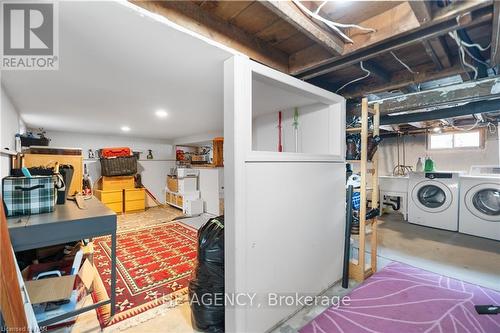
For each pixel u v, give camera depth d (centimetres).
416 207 429
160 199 652
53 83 190
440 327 162
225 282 150
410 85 225
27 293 131
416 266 259
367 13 137
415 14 119
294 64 181
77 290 171
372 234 245
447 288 212
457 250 306
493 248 313
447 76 200
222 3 121
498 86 176
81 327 164
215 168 506
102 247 314
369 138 241
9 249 101
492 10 116
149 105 271
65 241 148
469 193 370
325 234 212
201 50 136
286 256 175
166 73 171
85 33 117
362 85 249
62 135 510
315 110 243
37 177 166
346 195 238
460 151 483
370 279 231
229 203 145
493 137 446
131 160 543
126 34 118
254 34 154
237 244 142
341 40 151
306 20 125
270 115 290
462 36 154
